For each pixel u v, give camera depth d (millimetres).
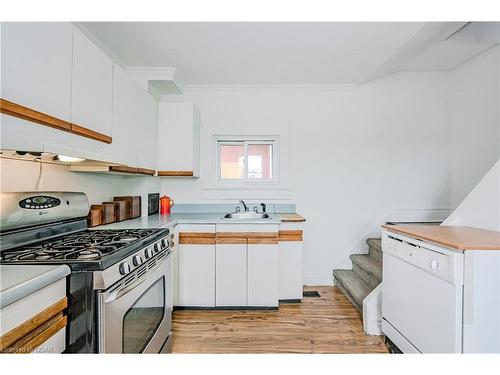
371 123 3270
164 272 1787
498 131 2707
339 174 3277
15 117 994
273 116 3256
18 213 1350
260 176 3352
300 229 2723
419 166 3289
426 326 1525
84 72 1423
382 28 2020
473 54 2854
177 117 2801
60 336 992
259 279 2553
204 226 2561
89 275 1054
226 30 2057
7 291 747
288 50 2375
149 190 2867
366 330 2156
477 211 1883
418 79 3283
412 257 1636
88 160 1587
